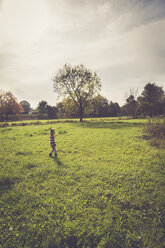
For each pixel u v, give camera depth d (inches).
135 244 121.0
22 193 188.5
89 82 1339.8
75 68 1323.8
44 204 168.6
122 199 174.1
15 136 576.7
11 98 2728.8
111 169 257.0
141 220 145.6
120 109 3255.4
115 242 122.7
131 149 383.2
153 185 203.8
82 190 194.1
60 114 2768.2
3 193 190.7
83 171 251.9
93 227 136.7
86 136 555.8
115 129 743.7
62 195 185.0
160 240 125.0
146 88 2662.4
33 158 320.8
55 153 336.8
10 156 330.6
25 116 2461.9
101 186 204.5
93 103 1462.8
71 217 149.4
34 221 143.9
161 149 372.8
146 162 288.5
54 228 136.5
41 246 119.7
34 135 603.8
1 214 154.5
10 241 124.6
